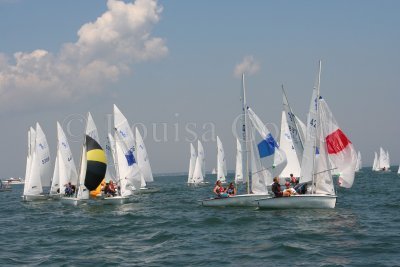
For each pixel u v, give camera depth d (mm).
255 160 29734
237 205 29594
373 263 13633
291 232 19016
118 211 30297
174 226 22234
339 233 18562
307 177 26734
